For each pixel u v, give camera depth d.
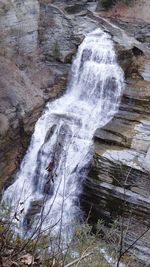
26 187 13.47
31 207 12.00
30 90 15.12
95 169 12.49
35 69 16.52
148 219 11.25
